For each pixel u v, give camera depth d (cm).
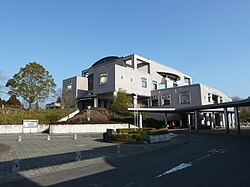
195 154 1091
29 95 3484
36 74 3572
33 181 626
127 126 3225
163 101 4234
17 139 2030
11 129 2841
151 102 4406
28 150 1276
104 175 681
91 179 636
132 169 763
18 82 3472
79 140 1922
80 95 4300
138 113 3312
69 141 1833
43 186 576
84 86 4419
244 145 1434
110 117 3347
